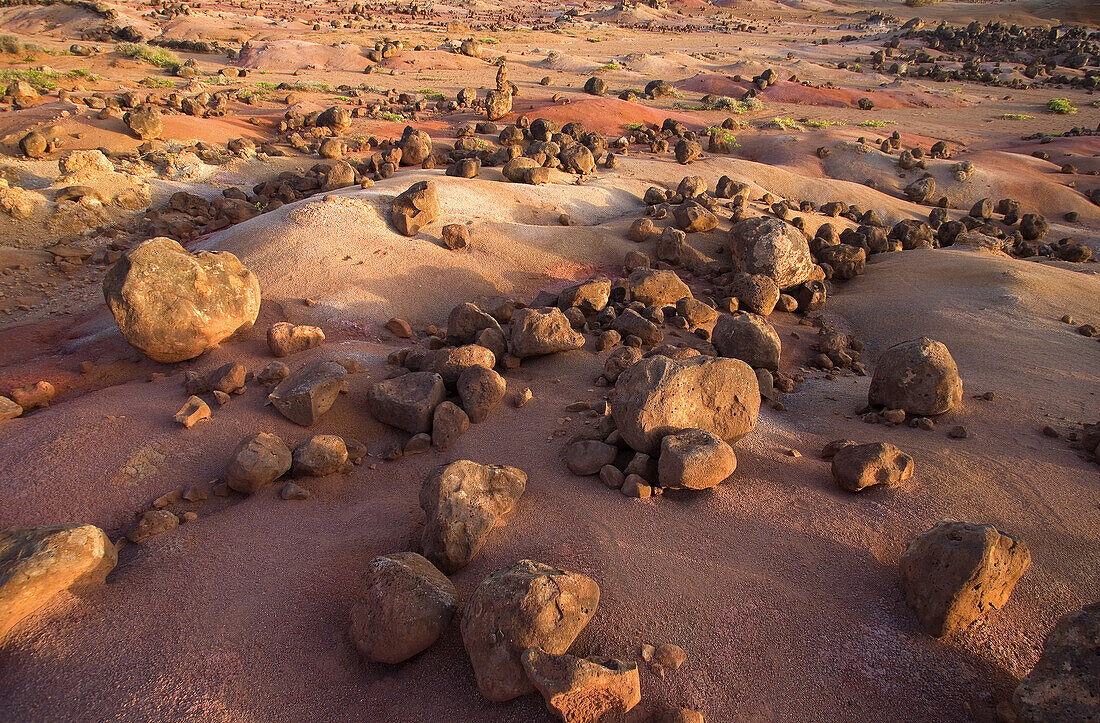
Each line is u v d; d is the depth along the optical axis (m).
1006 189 26.00
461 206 14.80
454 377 7.66
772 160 28.06
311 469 6.16
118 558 5.21
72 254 14.45
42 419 6.98
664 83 40.38
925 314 11.45
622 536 5.14
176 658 4.25
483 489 5.35
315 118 26.06
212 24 53.94
